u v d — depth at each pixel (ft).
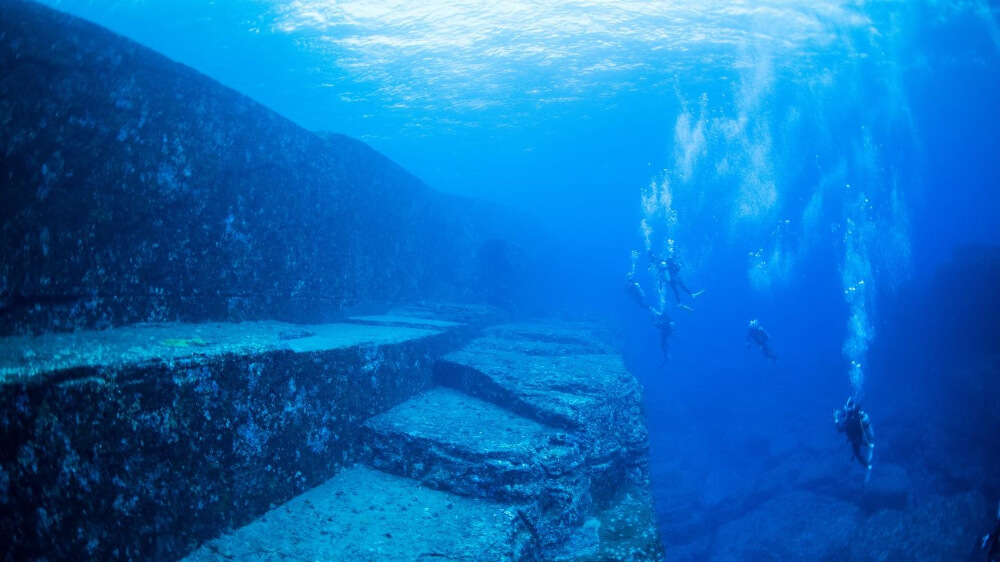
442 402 23.34
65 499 9.35
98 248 14.73
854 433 29.63
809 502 42.96
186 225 17.83
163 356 11.84
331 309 27.76
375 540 13.76
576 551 16.67
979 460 42.47
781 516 41.98
